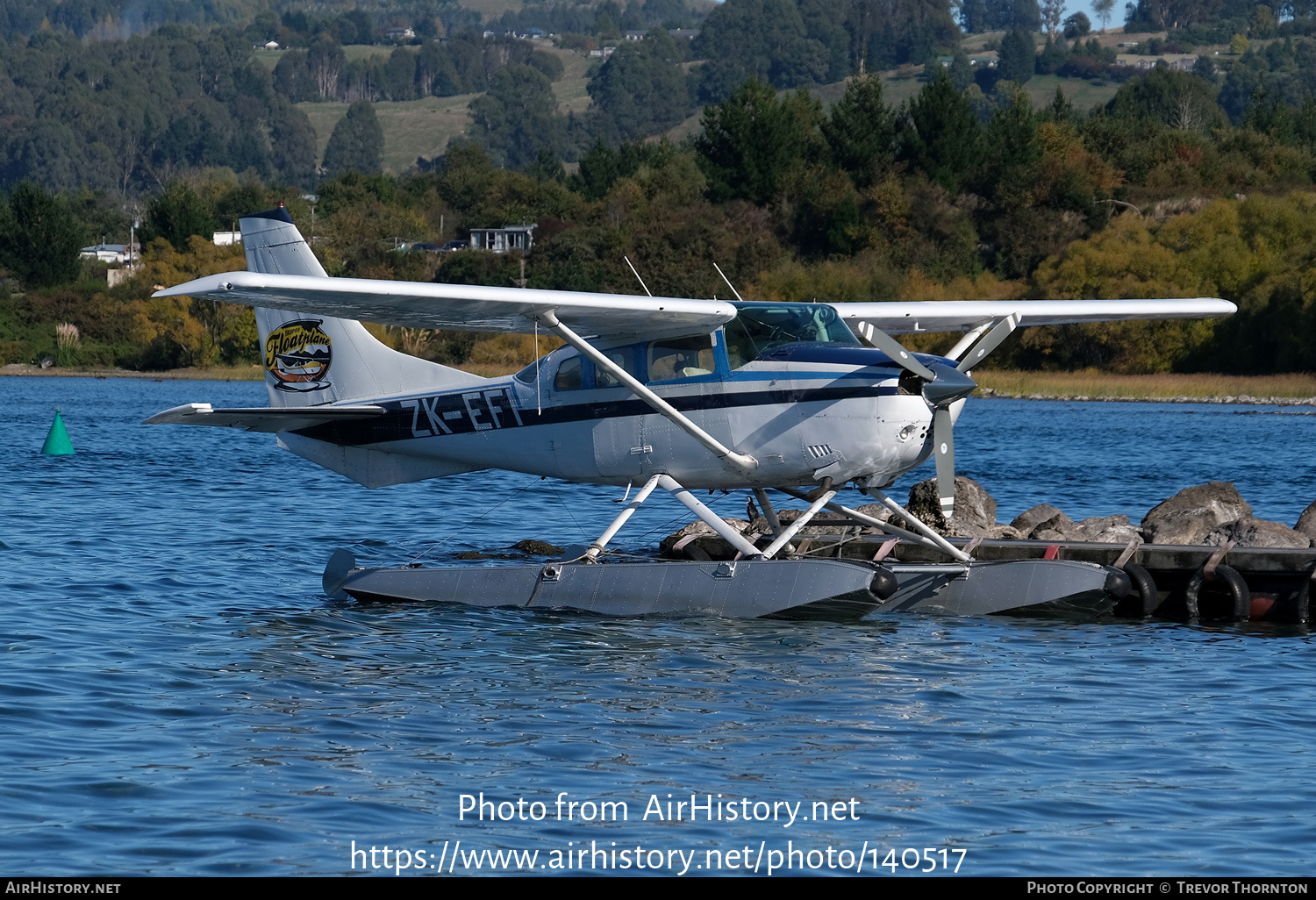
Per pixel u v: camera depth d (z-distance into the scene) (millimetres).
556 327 38594
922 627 39812
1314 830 22922
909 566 41688
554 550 53906
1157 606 43469
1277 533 45094
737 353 39375
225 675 32281
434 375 46156
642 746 26984
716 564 40250
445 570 42781
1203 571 42312
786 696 30938
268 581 46344
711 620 39812
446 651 35406
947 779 25297
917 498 50969
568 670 33281
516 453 44438
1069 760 26484
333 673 32750
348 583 43312
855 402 37406
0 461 89812
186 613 40062
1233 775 25656
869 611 38719
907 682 32469
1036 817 23500
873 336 36531
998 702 30781
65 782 24203
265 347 48781
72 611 39469
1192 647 37406
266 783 24516
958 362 41281
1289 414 159250
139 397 180250
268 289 34188
